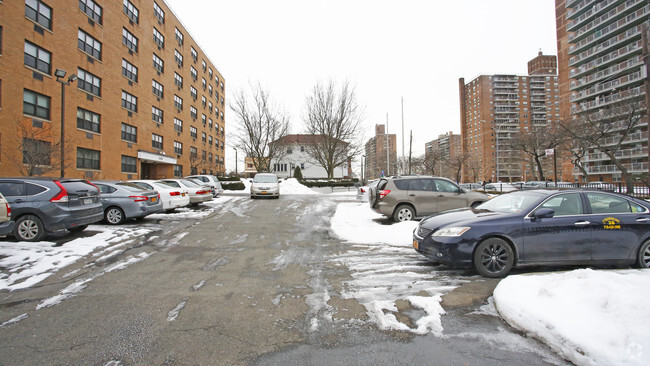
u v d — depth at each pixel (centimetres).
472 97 9762
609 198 512
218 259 602
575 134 3061
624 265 508
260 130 3491
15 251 626
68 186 748
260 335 311
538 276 416
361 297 407
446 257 489
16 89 1648
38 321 343
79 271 523
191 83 3931
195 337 307
